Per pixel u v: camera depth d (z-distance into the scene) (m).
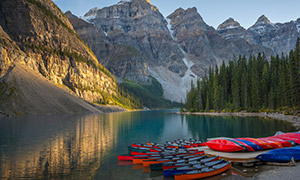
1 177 20.58
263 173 19.08
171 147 31.02
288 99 81.62
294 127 49.38
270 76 115.62
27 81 137.00
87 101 198.75
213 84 141.62
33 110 118.44
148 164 23.80
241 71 132.50
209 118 95.44
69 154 30.05
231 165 21.92
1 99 113.19
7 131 53.59
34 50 189.25
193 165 20.47
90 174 21.34
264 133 43.47
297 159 21.72
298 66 79.12
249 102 112.00
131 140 41.66
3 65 140.62
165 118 106.75
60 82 196.25
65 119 91.31
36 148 34.09
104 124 73.50
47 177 20.58
